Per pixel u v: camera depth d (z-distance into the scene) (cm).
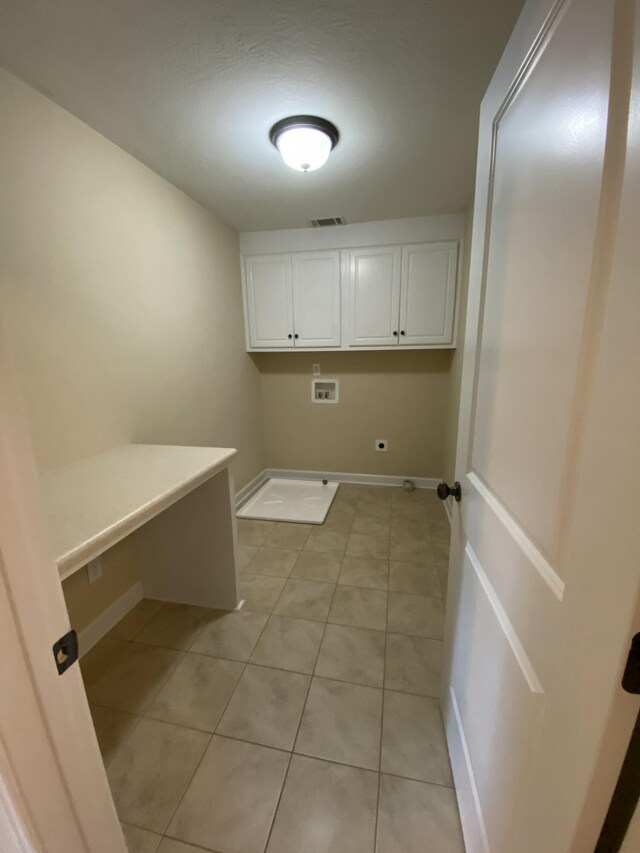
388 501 313
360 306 290
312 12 102
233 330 289
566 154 51
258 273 299
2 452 40
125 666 151
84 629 158
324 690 139
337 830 98
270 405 354
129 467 145
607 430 39
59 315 140
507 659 67
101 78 124
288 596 193
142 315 184
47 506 110
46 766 48
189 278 225
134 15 101
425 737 121
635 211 35
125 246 171
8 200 120
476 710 86
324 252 286
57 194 137
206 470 144
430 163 186
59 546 87
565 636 47
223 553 177
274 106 141
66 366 143
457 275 269
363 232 276
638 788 41
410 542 246
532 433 61
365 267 283
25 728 45
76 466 146
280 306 302
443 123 153
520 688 61
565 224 51
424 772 111
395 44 114
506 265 73
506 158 74
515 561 65
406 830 98
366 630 168
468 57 119
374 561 224
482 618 83
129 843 96
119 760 116
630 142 36
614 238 40
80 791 54
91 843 56
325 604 186
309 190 217
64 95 131
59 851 51
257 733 123
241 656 155
